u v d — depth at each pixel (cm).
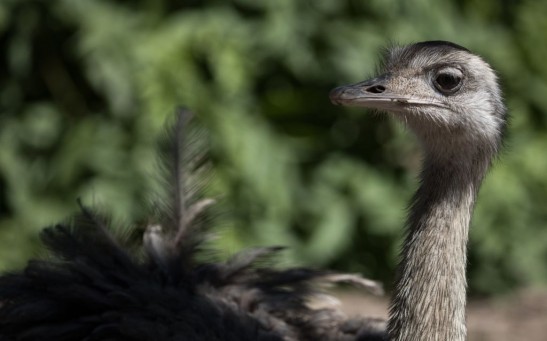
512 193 1338
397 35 1298
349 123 1334
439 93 740
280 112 1319
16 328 785
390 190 1312
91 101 1312
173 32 1251
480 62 750
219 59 1244
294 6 1281
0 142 1284
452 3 1349
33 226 1252
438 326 710
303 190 1298
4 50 1314
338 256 1312
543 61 1384
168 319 757
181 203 857
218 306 779
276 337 761
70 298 782
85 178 1260
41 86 1314
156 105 1228
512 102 1368
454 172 732
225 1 1281
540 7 1399
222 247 1205
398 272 730
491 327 1160
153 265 820
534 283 1344
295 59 1278
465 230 728
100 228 836
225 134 1246
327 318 817
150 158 1227
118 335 755
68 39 1299
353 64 1283
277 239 1252
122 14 1266
